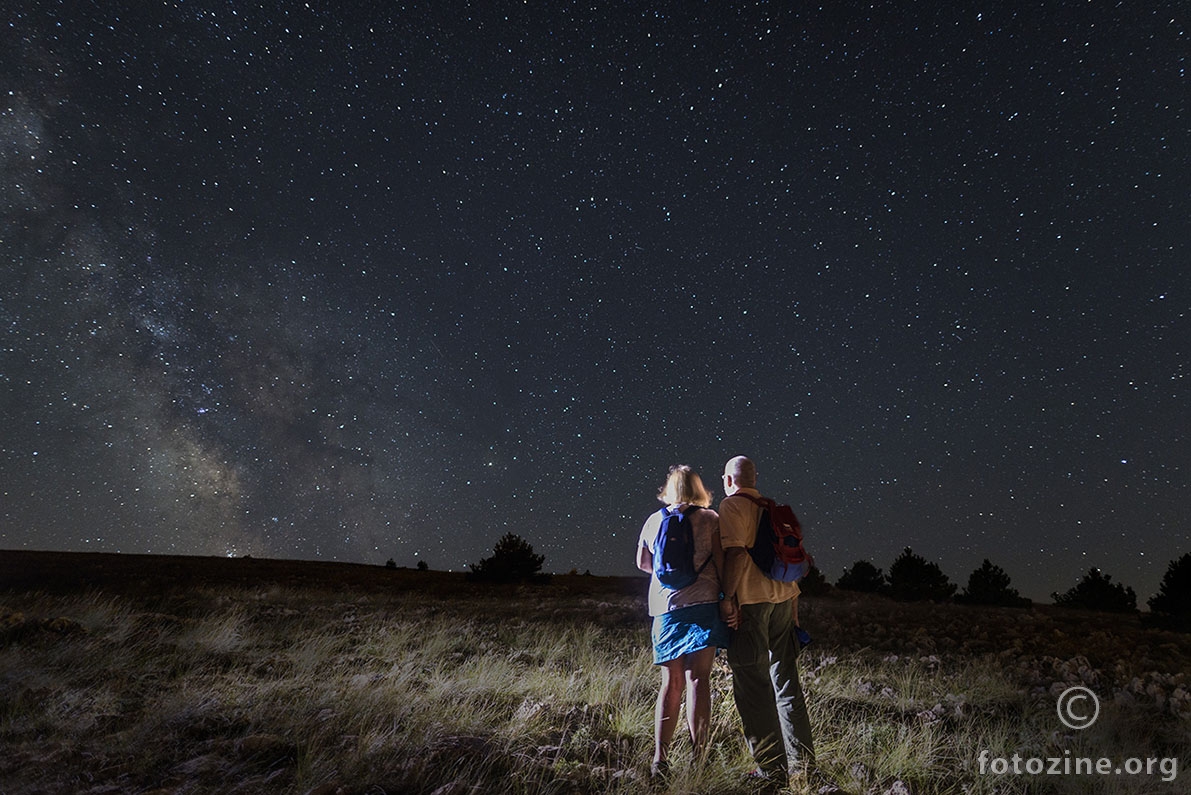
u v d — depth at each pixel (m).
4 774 3.35
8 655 5.37
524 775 3.60
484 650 7.30
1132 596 18.73
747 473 4.07
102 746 3.79
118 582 15.27
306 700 4.64
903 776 3.97
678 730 4.39
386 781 3.48
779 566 3.75
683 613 3.76
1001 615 14.84
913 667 7.00
